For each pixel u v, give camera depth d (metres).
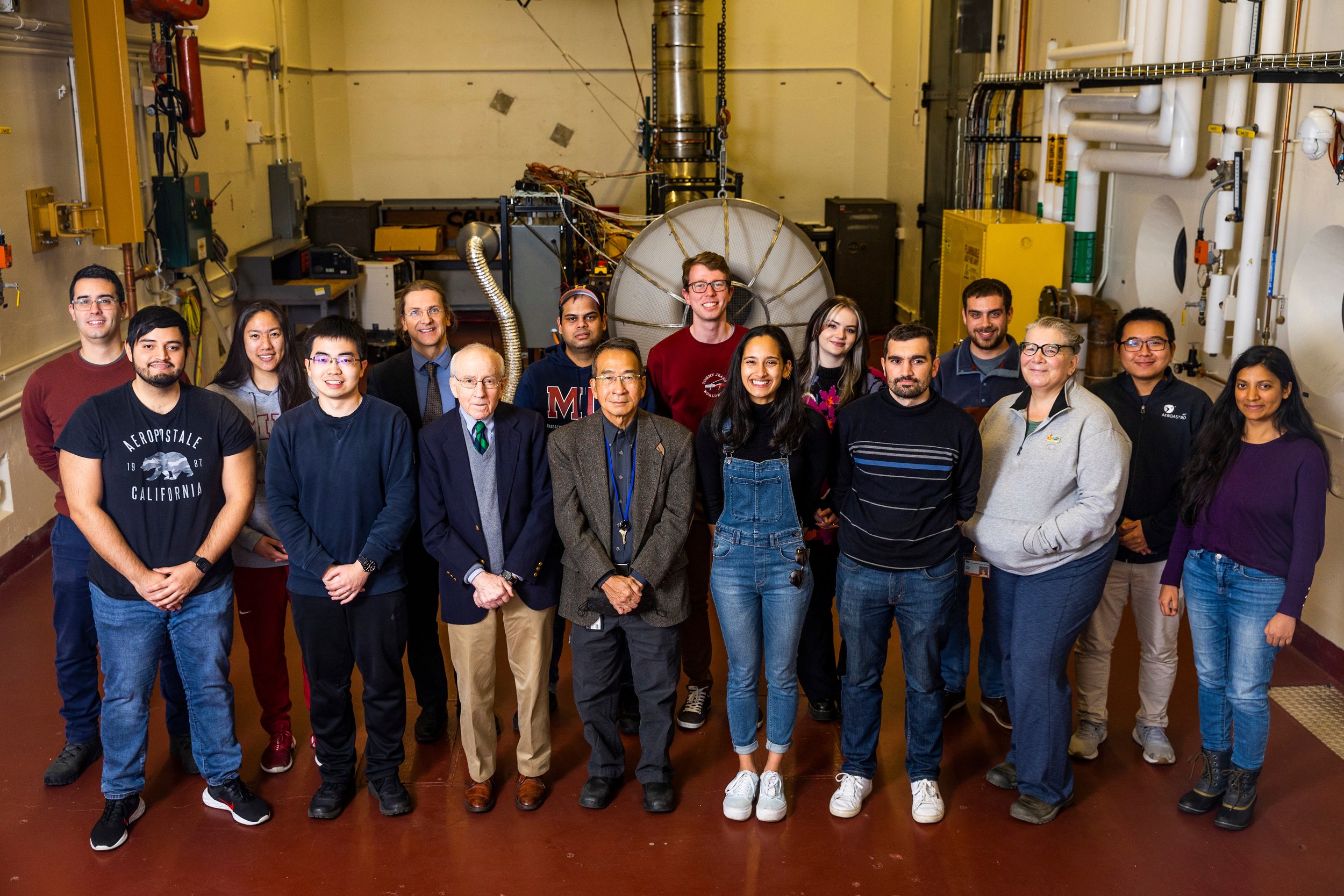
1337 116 3.49
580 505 2.91
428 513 2.90
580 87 10.67
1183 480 2.92
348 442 2.82
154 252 6.16
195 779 3.24
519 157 10.80
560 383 3.41
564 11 10.51
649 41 10.58
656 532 2.88
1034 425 2.86
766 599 2.91
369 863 2.85
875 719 3.04
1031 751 2.97
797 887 2.75
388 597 2.88
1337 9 3.58
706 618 3.51
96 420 2.71
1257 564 2.79
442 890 2.74
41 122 5.10
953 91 8.13
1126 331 3.16
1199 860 2.83
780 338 2.77
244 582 3.13
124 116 5.16
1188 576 2.96
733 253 4.58
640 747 3.36
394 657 2.94
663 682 3.00
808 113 10.70
